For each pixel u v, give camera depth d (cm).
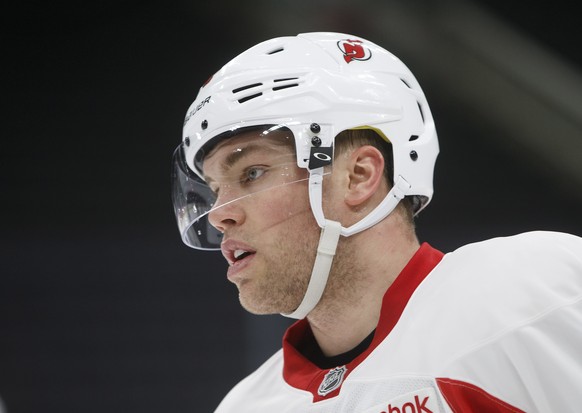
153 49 1891
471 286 563
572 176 1706
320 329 637
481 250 589
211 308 1622
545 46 1798
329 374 609
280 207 614
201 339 1598
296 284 614
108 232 1741
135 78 1870
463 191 1770
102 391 1567
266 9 1828
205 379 1579
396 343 572
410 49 1759
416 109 665
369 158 632
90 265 1672
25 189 1770
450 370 531
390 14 1752
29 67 1848
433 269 601
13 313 1602
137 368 1581
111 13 1900
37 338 1589
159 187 1802
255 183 623
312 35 673
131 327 1611
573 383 504
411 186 634
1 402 1385
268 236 614
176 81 1877
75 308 1616
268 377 691
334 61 652
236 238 620
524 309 534
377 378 563
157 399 1569
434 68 1766
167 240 1728
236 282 628
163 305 1625
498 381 520
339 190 621
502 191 1764
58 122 1823
